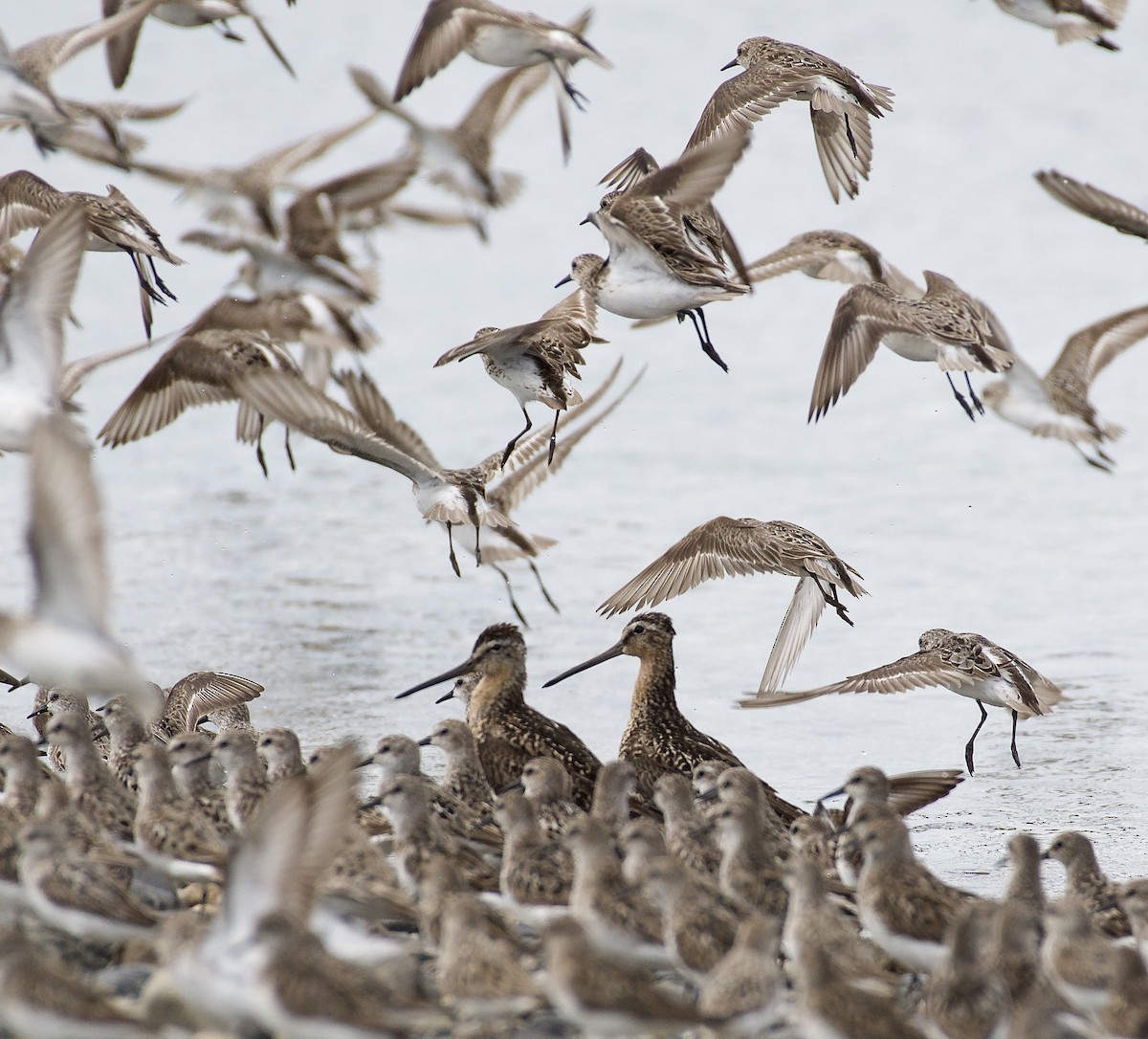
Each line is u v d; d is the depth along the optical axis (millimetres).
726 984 10711
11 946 10156
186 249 44344
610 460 31562
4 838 12508
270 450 32469
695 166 15680
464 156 18062
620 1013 10453
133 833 14086
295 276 16781
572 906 12305
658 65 67438
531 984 10906
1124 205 17312
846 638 23250
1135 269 44469
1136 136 58906
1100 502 29219
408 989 11492
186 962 10180
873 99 17625
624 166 18578
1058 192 17328
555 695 20984
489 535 16875
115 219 17578
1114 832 16594
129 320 39094
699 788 15000
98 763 14383
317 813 10125
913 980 12547
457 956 11008
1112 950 11344
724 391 36000
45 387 12820
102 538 9742
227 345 16141
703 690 21312
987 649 16094
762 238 47188
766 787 15836
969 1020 10633
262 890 10094
